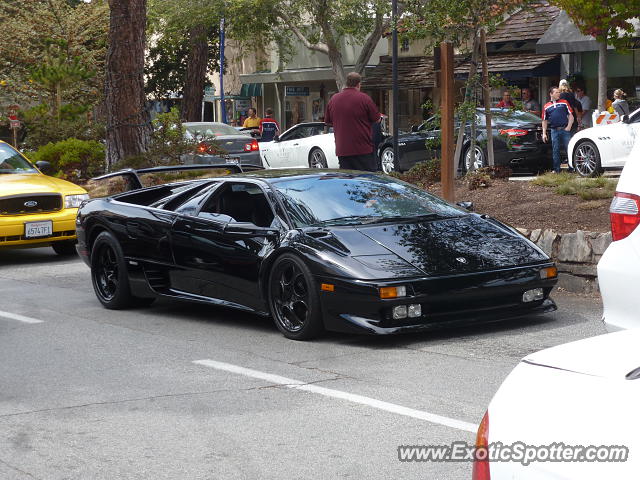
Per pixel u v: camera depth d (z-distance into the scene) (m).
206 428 5.46
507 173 15.17
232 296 8.45
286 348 7.56
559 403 2.36
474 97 15.98
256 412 5.75
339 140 13.56
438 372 6.55
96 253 9.96
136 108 20.20
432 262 7.43
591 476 2.15
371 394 6.04
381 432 5.25
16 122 29.36
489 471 2.38
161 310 9.70
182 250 8.89
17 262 14.04
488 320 7.57
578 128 20.50
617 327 5.38
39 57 35.09
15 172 14.77
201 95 39.19
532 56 29.55
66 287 11.52
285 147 25.59
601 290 5.49
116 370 7.04
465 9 15.20
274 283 7.98
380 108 37.97
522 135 20.12
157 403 6.04
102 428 5.54
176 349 7.71
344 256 7.45
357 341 7.68
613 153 17.81
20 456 5.07
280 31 38.59
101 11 36.12
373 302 7.17
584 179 12.98
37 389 6.54
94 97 33.81
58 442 5.30
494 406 2.50
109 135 20.27
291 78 42.97
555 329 7.84
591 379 2.40
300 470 4.70
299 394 6.12
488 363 6.74
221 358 7.30
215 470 4.74
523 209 11.94
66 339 8.30
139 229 9.37
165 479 4.64
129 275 9.55
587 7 19.67
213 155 19.95
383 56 36.91
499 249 7.82
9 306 10.18
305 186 8.50
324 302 7.48
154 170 10.22
